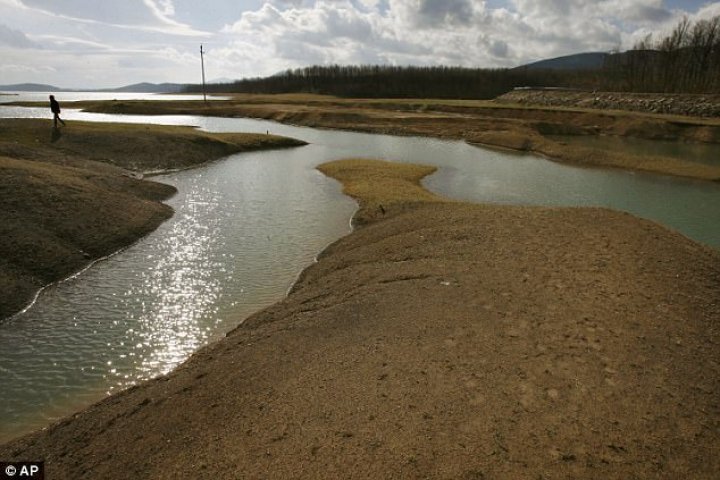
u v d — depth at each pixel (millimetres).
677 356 9438
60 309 14109
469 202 25703
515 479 6418
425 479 6430
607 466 6691
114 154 34000
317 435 7402
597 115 62656
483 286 12531
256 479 6648
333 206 25812
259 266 17469
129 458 7488
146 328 13141
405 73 145500
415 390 8344
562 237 15844
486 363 9102
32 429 9320
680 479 6547
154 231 21312
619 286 12289
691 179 35312
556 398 8086
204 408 8477
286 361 9797
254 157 41875
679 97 64500
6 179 19734
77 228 18812
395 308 11695
